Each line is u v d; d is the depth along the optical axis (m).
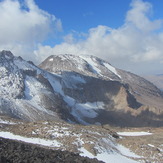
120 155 37.88
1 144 20.61
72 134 40.25
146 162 36.69
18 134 38.69
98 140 40.00
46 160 18.67
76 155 23.23
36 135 38.41
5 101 158.00
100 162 21.69
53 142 36.38
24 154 19.02
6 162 16.81
